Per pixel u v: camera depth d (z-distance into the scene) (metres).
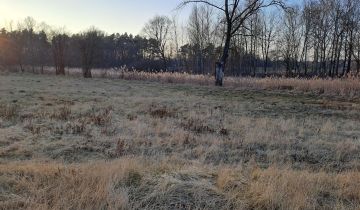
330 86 24.53
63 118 13.25
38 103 16.81
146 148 9.91
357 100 21.20
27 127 11.62
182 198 5.26
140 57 96.19
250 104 18.73
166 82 33.12
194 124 12.91
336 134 12.09
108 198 5.07
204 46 59.91
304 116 15.66
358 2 42.47
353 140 11.20
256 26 52.75
